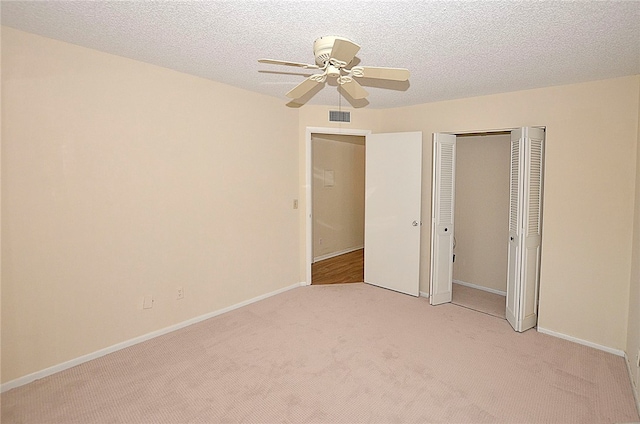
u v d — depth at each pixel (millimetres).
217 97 3709
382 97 4094
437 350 3137
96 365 2844
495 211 4668
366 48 2541
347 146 6848
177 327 3516
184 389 2551
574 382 2680
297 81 3615
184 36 2434
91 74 2781
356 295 4547
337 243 6816
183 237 3514
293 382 2645
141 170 3146
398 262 4664
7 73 2391
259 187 4250
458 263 5109
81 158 2775
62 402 2395
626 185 3047
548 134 3457
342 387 2586
